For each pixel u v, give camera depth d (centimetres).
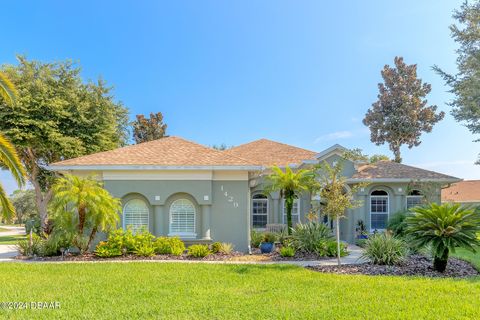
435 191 2155
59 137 2891
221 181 1820
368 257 1439
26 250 1608
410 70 4953
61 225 1549
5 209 1324
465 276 1179
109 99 3412
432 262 1426
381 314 749
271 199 2300
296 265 1349
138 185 1777
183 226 1803
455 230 1177
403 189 2320
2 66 2920
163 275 1152
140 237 1598
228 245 1675
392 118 4891
